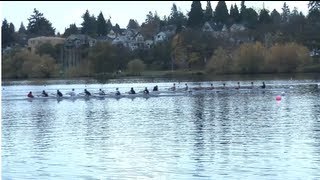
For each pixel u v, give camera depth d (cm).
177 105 8788
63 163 4262
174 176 3772
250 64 19525
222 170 3881
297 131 5431
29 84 17950
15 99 10838
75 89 14500
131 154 4534
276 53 19438
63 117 7450
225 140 5034
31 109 8800
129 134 5597
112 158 4403
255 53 19525
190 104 8900
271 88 12181
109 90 13662
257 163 4047
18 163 4281
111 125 6381
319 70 19112
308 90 11425
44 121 7019
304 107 7812
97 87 15300
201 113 7394
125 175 3847
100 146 4950
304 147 4584
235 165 4012
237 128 5756
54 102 10125
